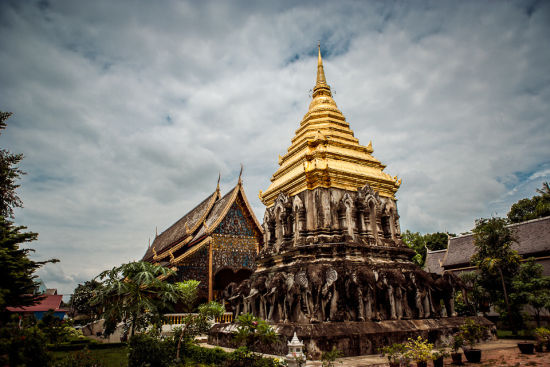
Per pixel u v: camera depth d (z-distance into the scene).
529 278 25.05
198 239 34.38
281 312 15.30
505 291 24.77
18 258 15.88
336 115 21.12
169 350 14.14
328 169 17.25
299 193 18.00
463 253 41.50
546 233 33.66
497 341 18.02
